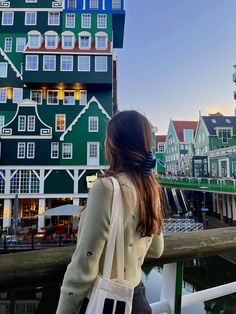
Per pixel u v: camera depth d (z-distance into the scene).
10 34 24.98
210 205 30.98
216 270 11.66
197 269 11.45
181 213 31.55
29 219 22.70
